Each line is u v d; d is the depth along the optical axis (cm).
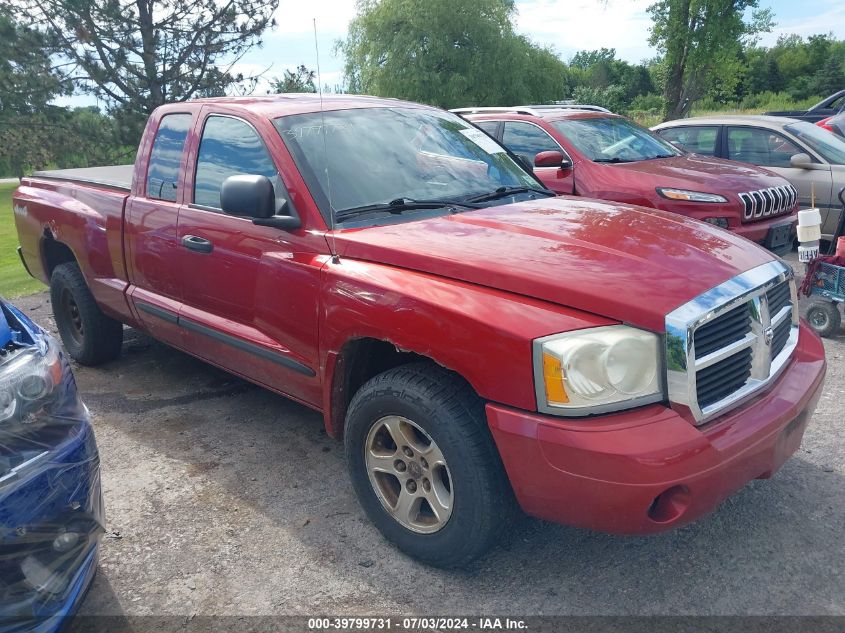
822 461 374
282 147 360
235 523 339
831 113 1333
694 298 258
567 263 277
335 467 390
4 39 2630
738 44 2223
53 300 562
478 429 270
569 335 248
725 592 280
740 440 255
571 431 243
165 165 435
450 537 282
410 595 286
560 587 287
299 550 317
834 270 550
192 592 292
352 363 325
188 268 405
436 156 398
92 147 2931
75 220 502
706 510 254
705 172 716
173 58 2759
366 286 299
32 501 231
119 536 331
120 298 475
